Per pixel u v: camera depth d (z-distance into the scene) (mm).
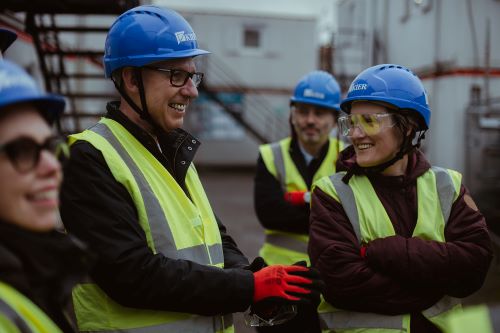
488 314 1071
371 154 2137
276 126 18484
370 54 12133
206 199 2129
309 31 18453
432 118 9992
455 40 9508
